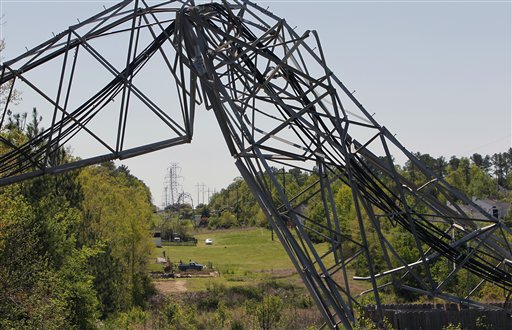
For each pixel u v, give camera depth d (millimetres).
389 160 16172
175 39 17094
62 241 30875
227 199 162625
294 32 16078
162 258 86688
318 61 15797
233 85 17109
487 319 26938
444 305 31984
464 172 113125
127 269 52281
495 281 17766
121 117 16031
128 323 34375
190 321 33969
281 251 90938
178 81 16812
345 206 62281
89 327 31125
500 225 16484
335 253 16406
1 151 26953
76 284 30516
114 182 70875
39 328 23938
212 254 91375
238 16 17219
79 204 38000
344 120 15953
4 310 23938
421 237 17062
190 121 16781
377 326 21047
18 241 25031
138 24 16344
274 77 17281
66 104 15805
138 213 59781
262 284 54500
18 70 15766
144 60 17047
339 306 15906
